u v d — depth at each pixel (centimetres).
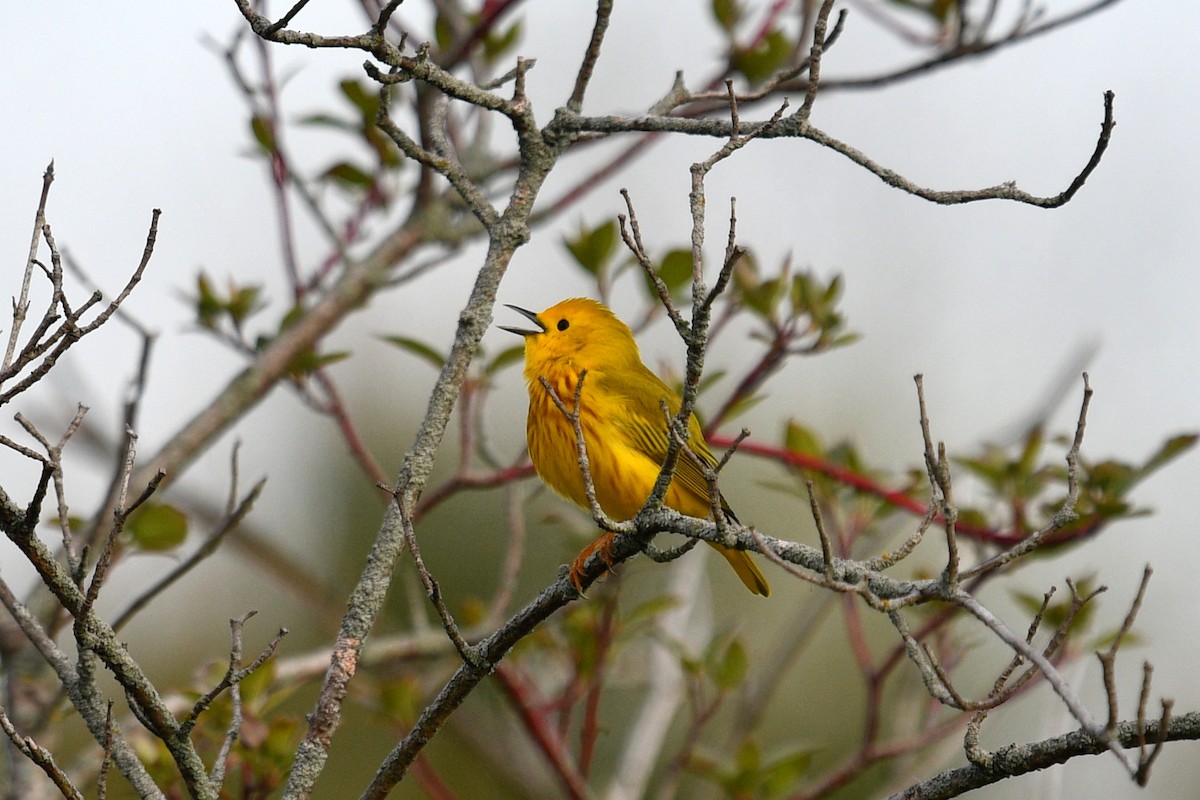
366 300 1149
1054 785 1032
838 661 1688
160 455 1062
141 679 593
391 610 1806
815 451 1209
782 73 823
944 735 1123
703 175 622
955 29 1180
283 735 895
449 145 770
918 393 558
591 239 1197
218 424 1088
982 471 1104
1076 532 1058
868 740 1117
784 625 1731
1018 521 1094
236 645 600
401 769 683
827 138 657
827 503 1170
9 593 659
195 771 604
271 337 1163
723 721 1642
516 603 1808
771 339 1141
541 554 1845
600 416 1134
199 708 597
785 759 1144
